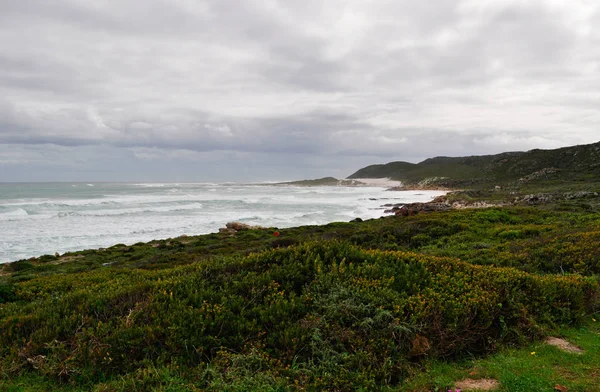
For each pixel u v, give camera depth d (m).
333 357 4.47
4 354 4.95
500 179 126.06
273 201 75.12
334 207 64.44
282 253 7.42
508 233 17.84
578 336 5.80
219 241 29.89
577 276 7.84
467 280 6.64
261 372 4.26
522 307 5.98
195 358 4.64
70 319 5.48
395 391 4.22
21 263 21.94
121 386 4.11
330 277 6.25
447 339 5.04
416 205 57.44
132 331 4.86
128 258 24.11
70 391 4.24
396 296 5.63
